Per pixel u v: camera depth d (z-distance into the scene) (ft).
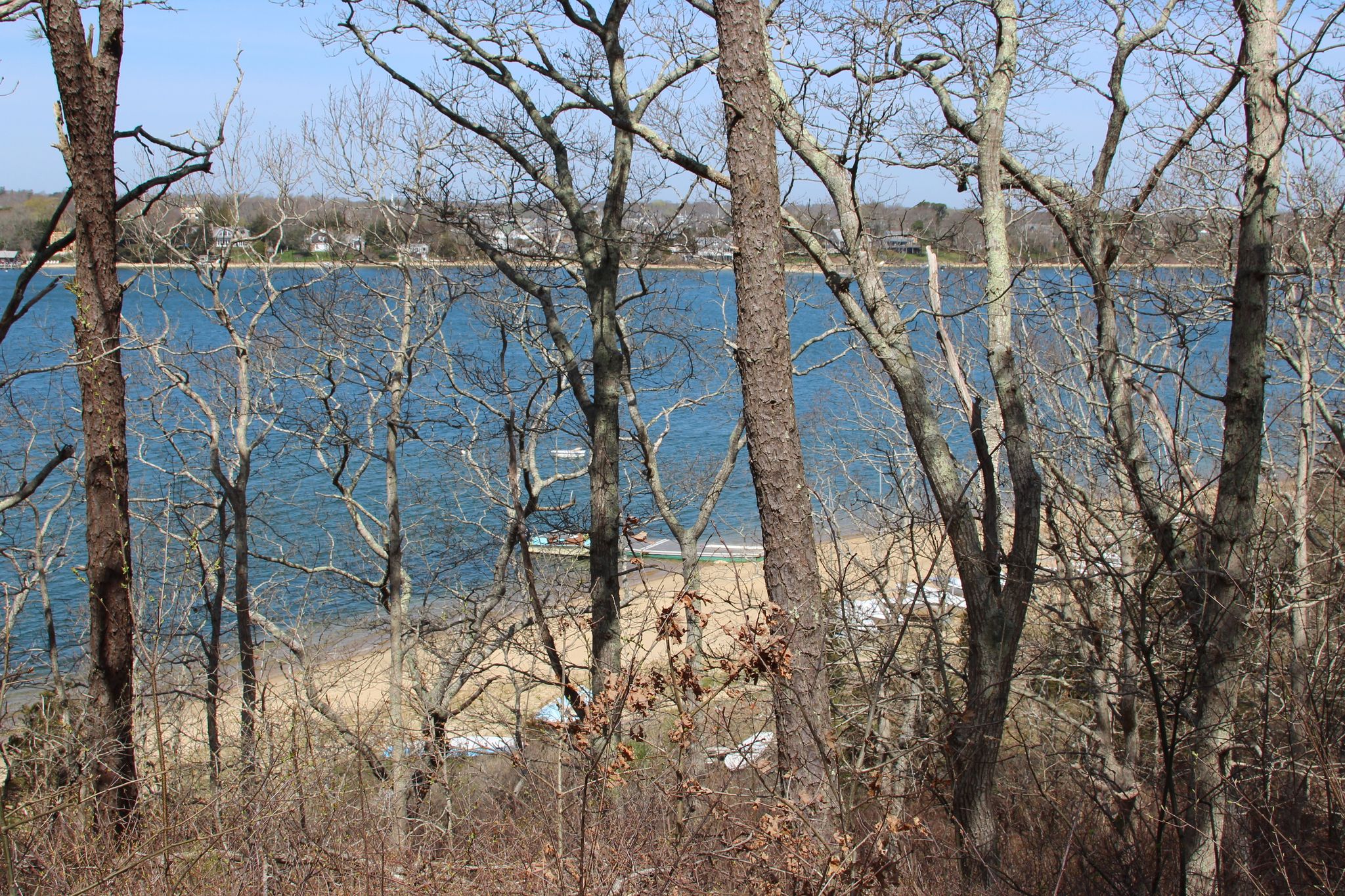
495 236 41.27
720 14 22.07
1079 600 24.13
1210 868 19.75
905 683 25.05
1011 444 24.59
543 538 50.47
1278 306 31.81
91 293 30.14
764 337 22.18
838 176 26.25
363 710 38.68
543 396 58.13
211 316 54.85
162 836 19.54
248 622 44.57
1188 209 24.62
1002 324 25.20
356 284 52.42
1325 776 17.12
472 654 45.37
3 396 55.01
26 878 17.70
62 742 23.08
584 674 45.16
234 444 55.72
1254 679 21.20
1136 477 24.59
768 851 16.55
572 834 17.90
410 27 37.68
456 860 19.60
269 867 18.81
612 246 39.75
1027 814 24.26
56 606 62.23
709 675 22.58
